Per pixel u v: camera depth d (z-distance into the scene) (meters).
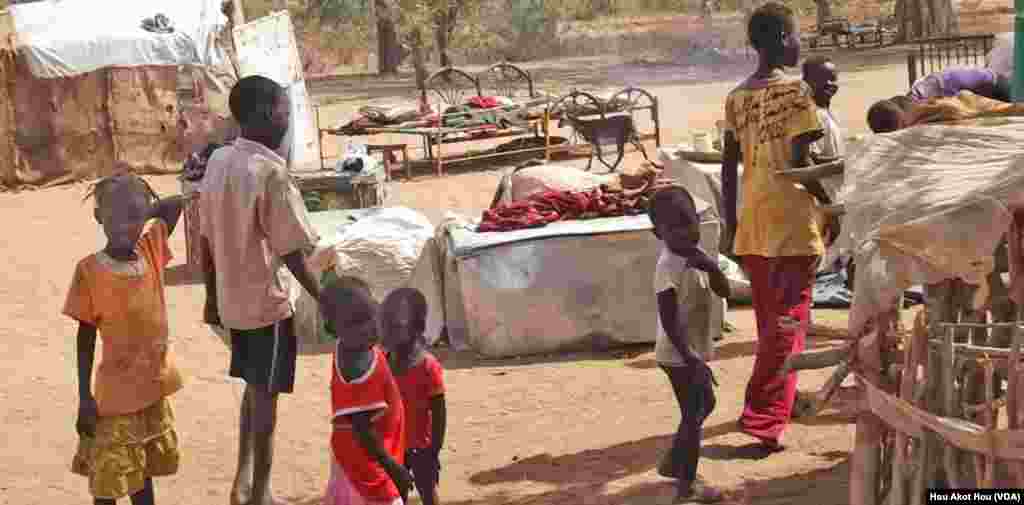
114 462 5.07
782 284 5.99
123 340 5.09
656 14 52.78
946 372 4.10
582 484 5.93
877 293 4.17
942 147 4.59
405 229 9.20
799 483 5.67
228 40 21.45
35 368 9.06
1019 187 4.01
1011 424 3.93
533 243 8.41
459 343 8.86
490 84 33.56
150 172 21.67
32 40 20.14
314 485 6.32
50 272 12.93
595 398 7.41
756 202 6.00
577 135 20.70
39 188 20.86
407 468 5.29
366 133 18.31
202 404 7.92
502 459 6.43
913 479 4.22
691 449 5.45
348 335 4.63
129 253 5.13
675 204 5.29
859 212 4.36
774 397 6.11
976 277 3.92
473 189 16.92
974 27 39.72
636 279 8.47
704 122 22.06
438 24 39.41
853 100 24.05
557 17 46.69
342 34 42.03
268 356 5.68
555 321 8.45
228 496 6.27
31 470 6.84
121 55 20.19
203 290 11.52
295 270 5.61
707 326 5.49
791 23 6.03
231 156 5.60
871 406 4.34
